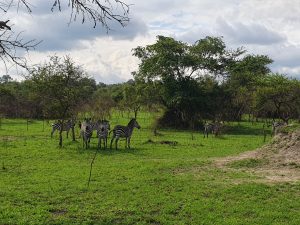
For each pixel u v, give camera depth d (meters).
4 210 12.27
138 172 18.52
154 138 37.91
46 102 32.81
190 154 25.73
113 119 68.69
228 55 58.91
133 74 57.22
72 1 7.08
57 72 29.20
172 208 12.73
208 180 16.86
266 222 11.49
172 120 54.53
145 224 11.38
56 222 11.29
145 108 65.44
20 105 68.00
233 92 57.22
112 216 11.95
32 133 39.50
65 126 35.00
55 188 15.23
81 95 30.97
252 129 53.22
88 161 22.25
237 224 11.27
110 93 90.38
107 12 7.23
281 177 17.58
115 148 28.30
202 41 55.78
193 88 53.19
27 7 6.54
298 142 21.27
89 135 28.02
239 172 18.70
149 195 14.31
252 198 14.06
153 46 53.84
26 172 18.50
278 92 47.03
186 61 52.31
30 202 13.39
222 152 26.88
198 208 12.72
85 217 11.87
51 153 24.92
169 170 19.20
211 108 53.81
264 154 21.66
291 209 12.93
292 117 55.09
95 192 14.84
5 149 26.12
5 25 7.04
